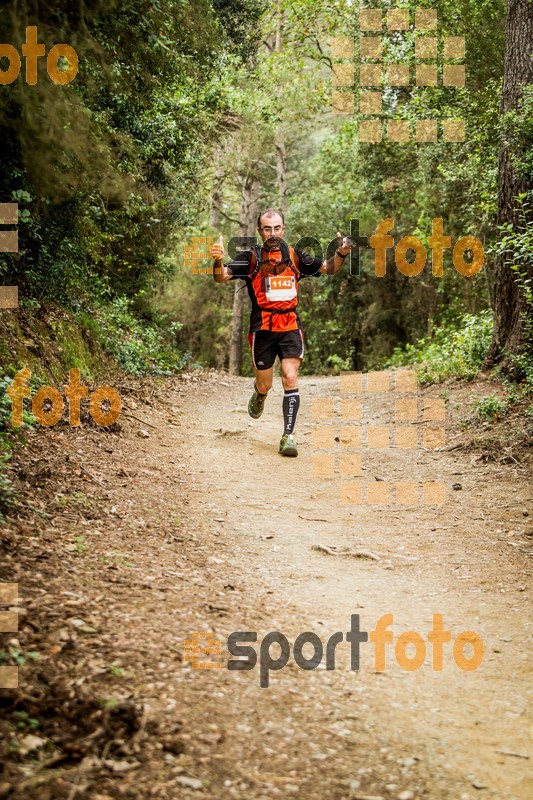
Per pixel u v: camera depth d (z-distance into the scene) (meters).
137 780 2.79
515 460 8.26
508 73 11.28
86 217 11.45
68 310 11.38
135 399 10.68
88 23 7.33
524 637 4.56
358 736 3.35
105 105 11.59
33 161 7.40
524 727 3.58
